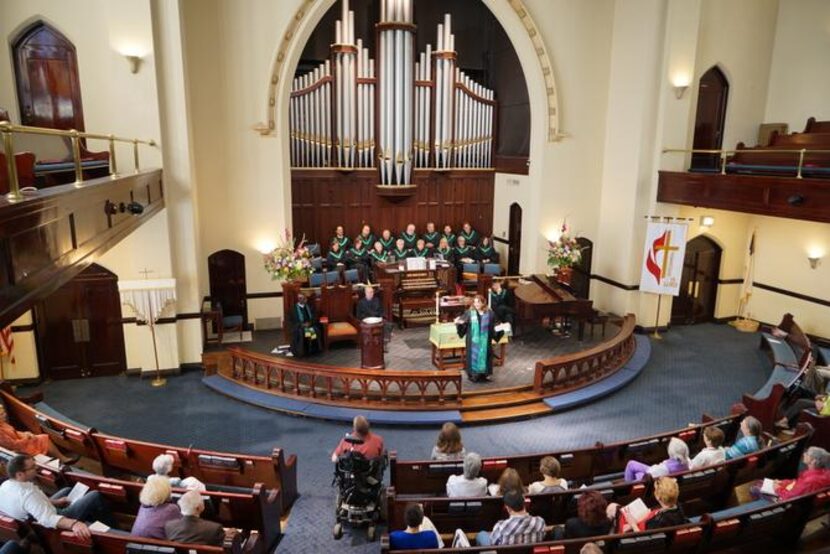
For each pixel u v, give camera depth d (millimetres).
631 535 5688
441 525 6684
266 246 15508
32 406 10609
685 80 15562
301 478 9016
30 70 12344
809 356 12258
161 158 12430
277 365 11664
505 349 14289
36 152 8156
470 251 19297
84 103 12484
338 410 11117
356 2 18750
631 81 16234
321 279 16109
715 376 13703
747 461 7527
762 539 6707
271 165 15188
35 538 5555
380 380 11133
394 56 17641
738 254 17547
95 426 10789
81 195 6688
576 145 17219
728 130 16812
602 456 8109
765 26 16453
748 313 17562
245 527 6883
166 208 12688
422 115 18984
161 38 12273
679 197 15469
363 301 14117
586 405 12008
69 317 12789
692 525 5859
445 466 7531
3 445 7504
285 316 14742
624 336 13508
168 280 12625
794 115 16188
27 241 5230
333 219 18844
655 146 16031
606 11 16688
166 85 12469
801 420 9883
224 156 14820
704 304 17812
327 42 18719
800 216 12398
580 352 13320
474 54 20406
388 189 18578
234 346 14445
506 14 16219
